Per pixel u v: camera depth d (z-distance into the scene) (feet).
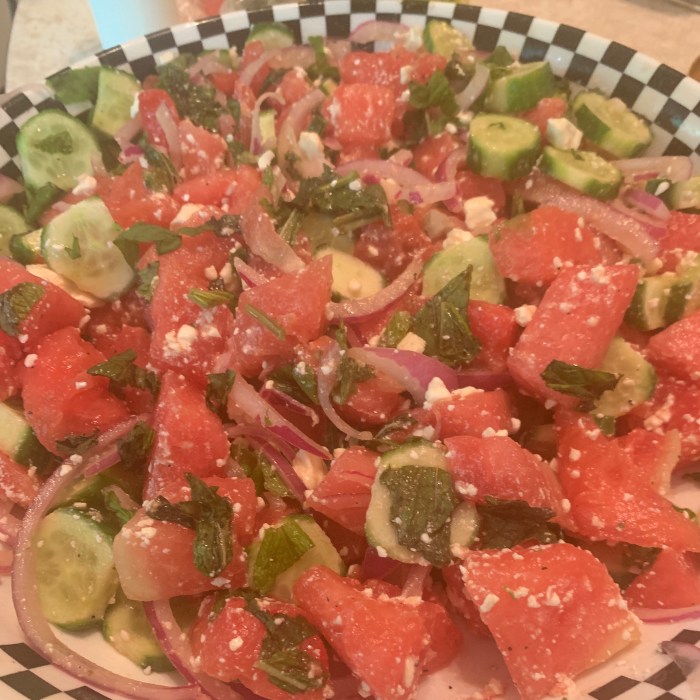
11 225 1.13
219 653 0.73
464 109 1.15
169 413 0.85
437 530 0.79
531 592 0.72
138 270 1.01
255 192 1.03
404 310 0.96
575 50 1.15
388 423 0.88
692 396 0.88
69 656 0.80
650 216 1.03
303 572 0.80
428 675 0.79
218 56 1.26
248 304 0.88
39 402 0.89
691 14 1.43
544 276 0.93
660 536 0.78
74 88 1.22
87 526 0.85
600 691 0.71
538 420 0.92
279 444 0.90
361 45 1.28
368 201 1.02
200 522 0.78
